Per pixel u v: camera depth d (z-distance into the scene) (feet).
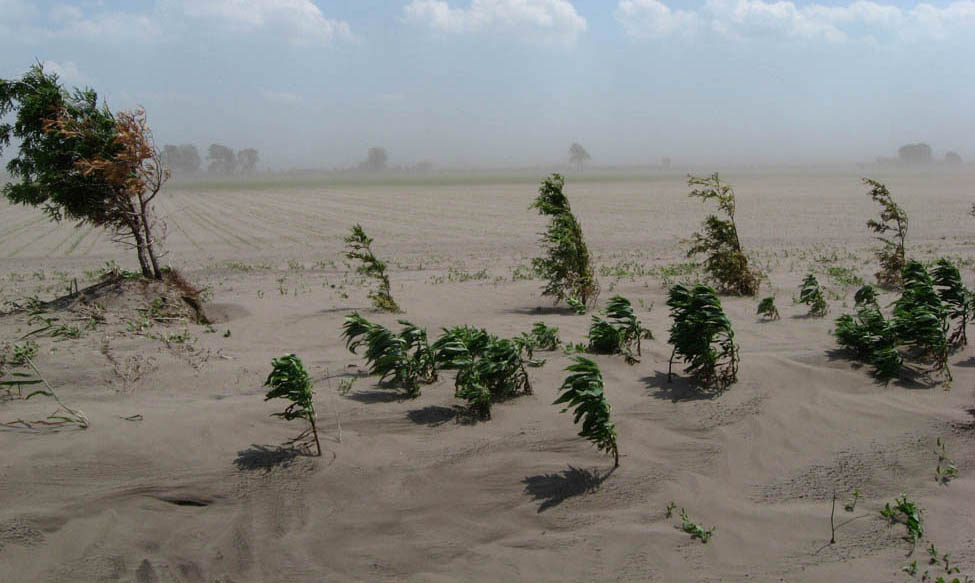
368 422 18.08
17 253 75.56
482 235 92.17
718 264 40.91
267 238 90.58
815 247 71.51
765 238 81.97
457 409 19.08
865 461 16.38
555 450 16.69
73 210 35.24
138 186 33.58
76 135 33.04
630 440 17.28
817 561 12.52
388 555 12.75
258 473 15.24
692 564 12.45
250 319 33.27
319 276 56.90
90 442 16.11
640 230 95.50
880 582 11.85
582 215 121.49
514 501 14.53
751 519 13.94
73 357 22.93
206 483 14.76
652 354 24.47
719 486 15.28
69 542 12.75
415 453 16.44
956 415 18.78
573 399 15.79
